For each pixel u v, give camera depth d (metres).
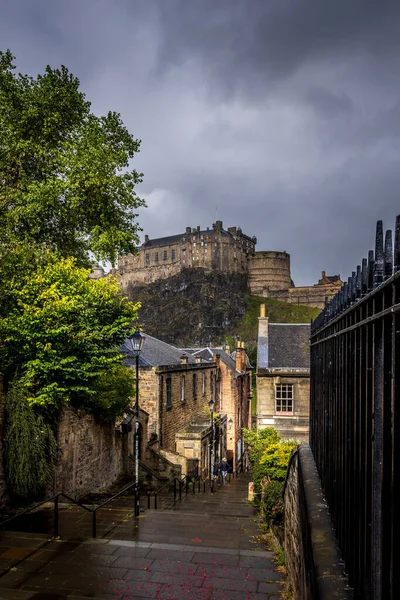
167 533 11.02
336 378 4.84
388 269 2.93
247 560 8.62
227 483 28.11
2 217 19.77
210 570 8.12
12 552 8.79
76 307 14.39
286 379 24.00
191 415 31.23
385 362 2.79
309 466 7.28
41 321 13.43
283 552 8.87
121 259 154.12
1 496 12.44
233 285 140.25
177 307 133.00
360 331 3.56
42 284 14.76
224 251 141.62
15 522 11.57
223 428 36.28
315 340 7.88
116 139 22.75
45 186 19.41
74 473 15.71
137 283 149.75
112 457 19.53
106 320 16.56
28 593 7.17
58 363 13.46
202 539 10.66
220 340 124.44
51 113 20.94
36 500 13.36
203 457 28.22
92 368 15.16
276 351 25.58
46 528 11.17
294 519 7.59
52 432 13.66
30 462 12.51
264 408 24.08
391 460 2.71
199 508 16.22
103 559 8.52
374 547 2.92
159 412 24.62
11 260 17.11
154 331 128.38
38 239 21.64
